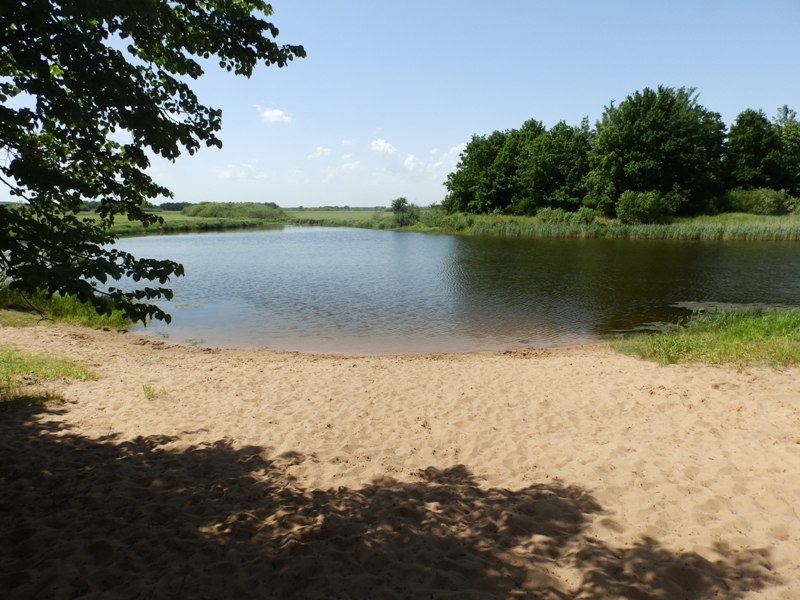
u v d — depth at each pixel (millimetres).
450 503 4367
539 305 16406
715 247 32969
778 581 3186
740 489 4383
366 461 5348
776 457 4953
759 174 52844
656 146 48375
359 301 17344
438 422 6465
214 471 5031
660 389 7387
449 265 26391
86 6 3443
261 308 16344
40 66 3533
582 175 54719
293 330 13633
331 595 3092
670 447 5387
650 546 3617
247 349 11648
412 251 34406
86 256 3873
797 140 56406
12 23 3535
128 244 42344
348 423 6461
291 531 3871
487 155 62250
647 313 15016
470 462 5305
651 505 4211
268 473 5020
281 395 7660
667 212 46969
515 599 3057
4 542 3656
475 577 3283
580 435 5922
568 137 61938
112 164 4516
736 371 8070
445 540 3734
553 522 3986
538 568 3357
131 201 4777
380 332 13430
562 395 7441
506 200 60219
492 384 8125
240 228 72500
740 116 56281
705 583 3180
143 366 9539
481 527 3922
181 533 3826
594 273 22781
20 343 10328
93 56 3809
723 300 16484
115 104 3910
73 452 5336
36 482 4637
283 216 91750
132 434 5977
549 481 4762
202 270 25047
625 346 10695
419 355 10953
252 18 4551
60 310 13789
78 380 8172
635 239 41000
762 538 3664
